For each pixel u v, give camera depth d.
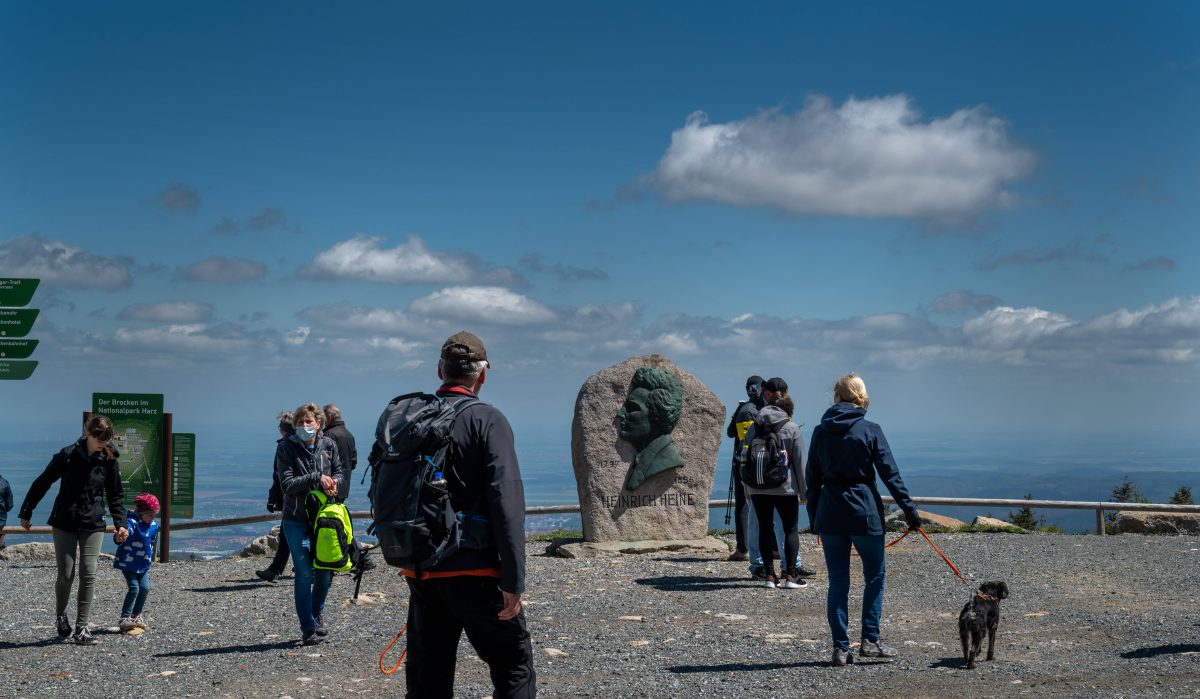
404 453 4.17
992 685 6.18
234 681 6.77
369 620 9.04
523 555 4.12
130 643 8.17
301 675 6.92
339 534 7.86
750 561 11.12
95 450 8.33
